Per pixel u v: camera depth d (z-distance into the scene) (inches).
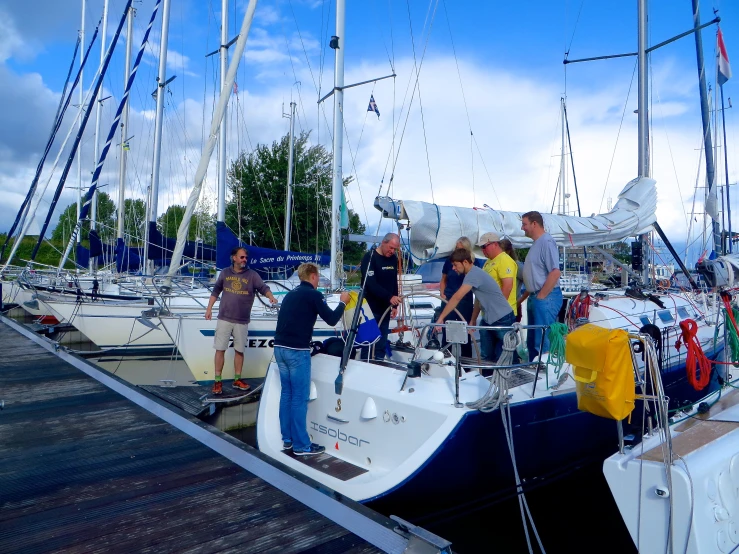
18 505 118.6
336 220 328.8
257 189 1026.7
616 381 112.0
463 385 145.0
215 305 362.0
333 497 120.0
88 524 109.7
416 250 199.2
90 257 527.2
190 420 180.7
